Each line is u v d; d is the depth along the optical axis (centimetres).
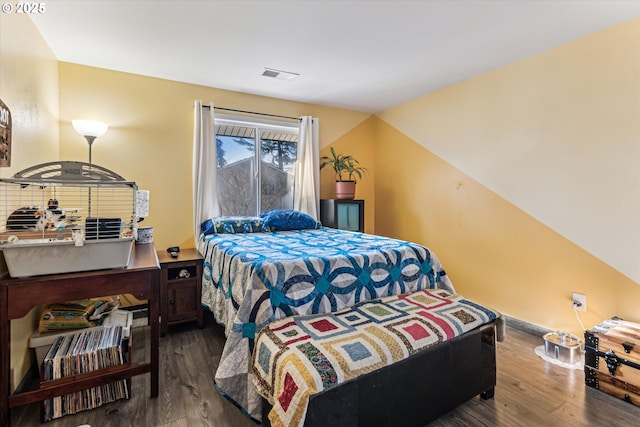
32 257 139
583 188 228
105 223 157
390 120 407
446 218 335
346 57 262
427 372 145
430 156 352
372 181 435
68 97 270
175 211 316
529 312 263
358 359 126
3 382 138
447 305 182
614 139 212
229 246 226
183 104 318
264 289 160
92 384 154
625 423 154
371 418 127
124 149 293
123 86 291
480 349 167
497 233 286
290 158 384
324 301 172
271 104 363
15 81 176
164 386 180
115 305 220
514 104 270
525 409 164
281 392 117
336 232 314
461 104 316
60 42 235
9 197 167
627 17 201
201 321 265
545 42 235
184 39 231
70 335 178
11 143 167
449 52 252
